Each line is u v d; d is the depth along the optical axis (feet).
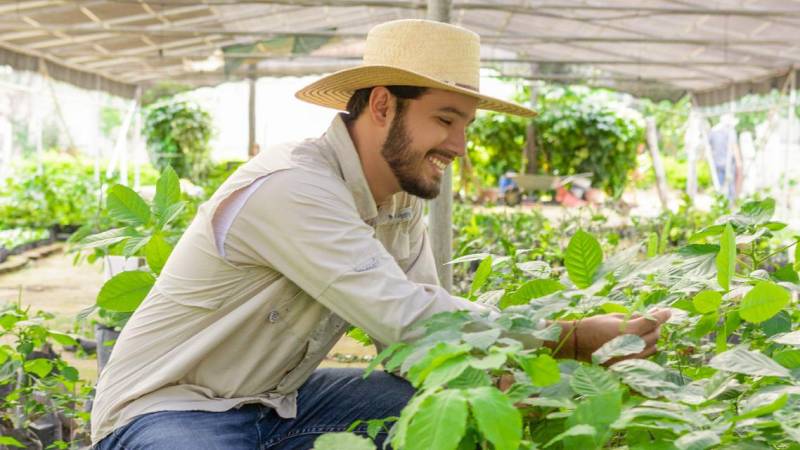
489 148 51.47
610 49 43.91
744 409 3.84
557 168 51.24
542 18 40.06
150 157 58.13
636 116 55.01
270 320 5.88
